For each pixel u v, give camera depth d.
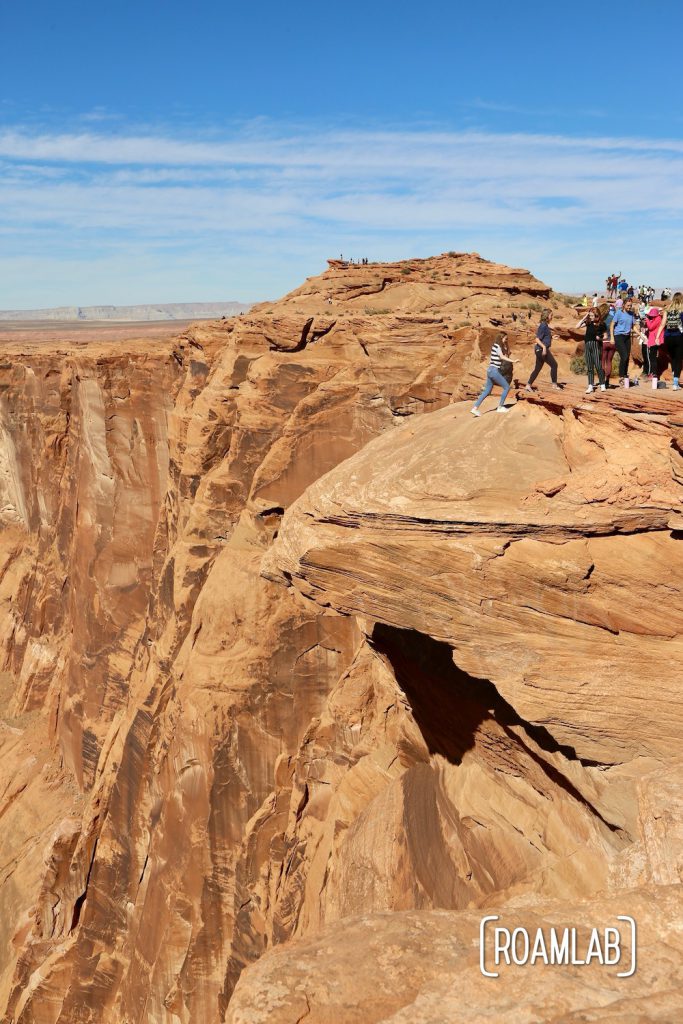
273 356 33.78
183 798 28.75
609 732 12.23
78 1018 30.25
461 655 12.90
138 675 39.53
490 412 14.78
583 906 7.65
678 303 13.91
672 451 11.68
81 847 33.78
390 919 7.79
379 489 13.48
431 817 16.80
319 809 23.31
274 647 28.17
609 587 11.95
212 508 34.06
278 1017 6.39
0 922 38.06
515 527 12.25
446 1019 6.14
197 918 26.92
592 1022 5.54
